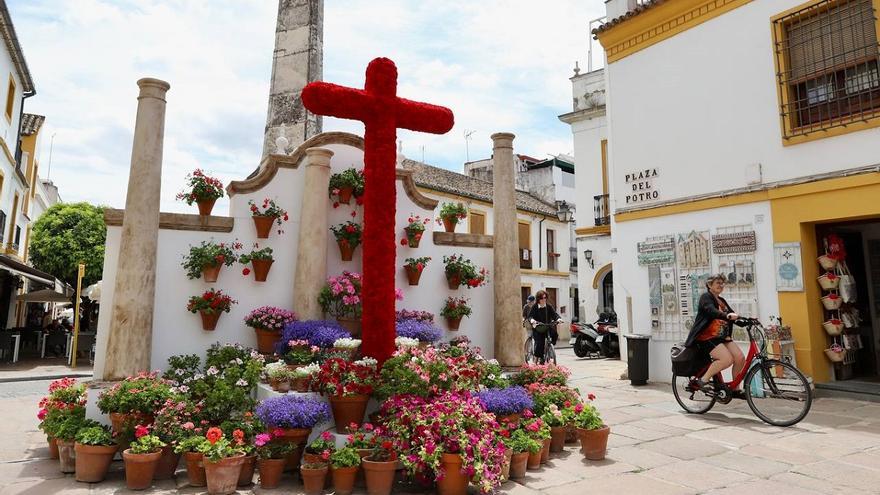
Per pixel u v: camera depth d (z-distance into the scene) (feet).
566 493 13.41
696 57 31.04
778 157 27.22
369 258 18.44
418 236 24.07
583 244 57.77
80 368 45.80
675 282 31.09
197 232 19.95
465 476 13.25
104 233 73.20
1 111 51.93
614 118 35.47
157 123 18.04
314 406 14.85
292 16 28.12
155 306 18.84
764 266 27.40
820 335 26.21
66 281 71.36
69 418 15.79
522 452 14.70
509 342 23.57
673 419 21.81
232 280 20.39
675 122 31.89
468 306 25.29
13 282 63.87
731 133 29.17
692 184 30.78
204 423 14.97
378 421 15.64
